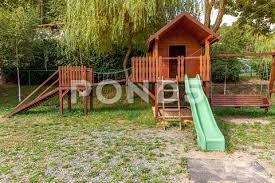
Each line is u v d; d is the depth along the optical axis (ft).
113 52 73.26
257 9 68.49
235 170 24.26
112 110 53.26
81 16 54.70
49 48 74.95
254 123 42.14
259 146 30.89
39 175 23.30
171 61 50.75
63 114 49.60
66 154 28.45
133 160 26.63
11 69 74.74
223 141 29.68
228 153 28.81
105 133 36.63
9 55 60.08
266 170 24.39
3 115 49.78
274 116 47.83
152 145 31.17
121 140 33.14
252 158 27.40
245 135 35.19
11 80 77.30
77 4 54.39
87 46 58.23
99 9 53.98
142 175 23.15
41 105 59.31
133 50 72.95
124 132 37.17
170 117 41.52
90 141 32.96
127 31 57.31
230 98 46.75
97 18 54.08
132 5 51.65
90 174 23.29
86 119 45.52
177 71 46.14
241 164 25.66
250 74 87.35
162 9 57.57
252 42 88.07
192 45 46.78
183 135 35.55
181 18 41.78
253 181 22.04
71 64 74.28
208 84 44.55
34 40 66.33
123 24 54.95
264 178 22.59
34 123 43.16
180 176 23.00
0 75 77.00
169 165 25.38
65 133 36.83
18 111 50.39
